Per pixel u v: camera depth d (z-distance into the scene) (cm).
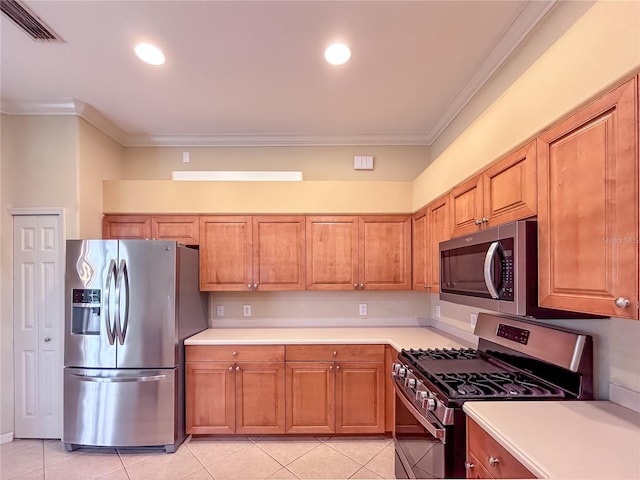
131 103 271
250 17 175
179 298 265
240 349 275
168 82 240
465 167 199
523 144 142
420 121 305
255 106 276
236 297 337
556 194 121
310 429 273
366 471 228
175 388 258
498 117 162
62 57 211
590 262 105
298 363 275
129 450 255
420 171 345
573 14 154
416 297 342
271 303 338
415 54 208
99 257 256
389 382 273
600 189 102
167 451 253
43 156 275
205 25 182
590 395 140
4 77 234
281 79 236
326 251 313
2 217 270
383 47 201
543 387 152
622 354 131
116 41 196
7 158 272
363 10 171
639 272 90
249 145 345
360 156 345
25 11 170
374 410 274
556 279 120
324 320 338
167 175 344
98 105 275
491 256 145
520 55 192
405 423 189
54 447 258
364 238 314
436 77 233
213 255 310
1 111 270
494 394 144
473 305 173
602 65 102
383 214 315
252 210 309
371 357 276
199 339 276
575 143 112
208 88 248
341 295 340
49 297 272
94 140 297
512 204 150
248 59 213
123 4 166
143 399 252
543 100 128
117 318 253
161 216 310
